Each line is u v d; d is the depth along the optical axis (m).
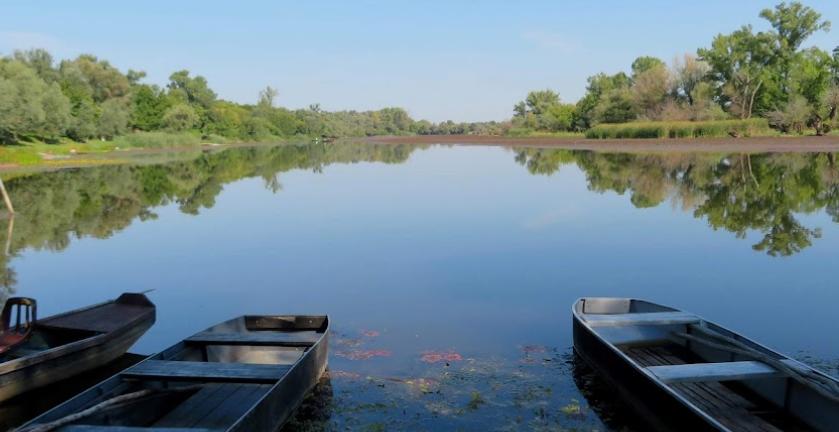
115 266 14.69
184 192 30.05
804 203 21.03
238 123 113.06
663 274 12.59
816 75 59.44
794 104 56.47
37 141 62.31
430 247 15.70
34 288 13.00
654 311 8.73
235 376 6.68
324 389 7.64
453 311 10.59
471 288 11.93
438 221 19.52
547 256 14.37
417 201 24.33
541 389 7.52
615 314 8.70
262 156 64.00
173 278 13.42
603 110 79.94
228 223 20.52
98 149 69.88
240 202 25.77
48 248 16.94
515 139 95.31
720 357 7.54
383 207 22.97
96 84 87.62
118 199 27.52
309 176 37.62
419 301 11.20
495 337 9.34
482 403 7.20
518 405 7.13
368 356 8.70
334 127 149.88
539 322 9.96
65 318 9.16
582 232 17.12
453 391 7.53
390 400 7.32
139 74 99.88
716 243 15.28
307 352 7.32
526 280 12.39
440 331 9.64
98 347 8.27
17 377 7.21
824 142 48.97
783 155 40.91
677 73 72.19
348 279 12.85
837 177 28.11
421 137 137.50
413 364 8.39
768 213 19.34
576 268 13.22
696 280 12.09
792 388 6.38
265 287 12.48
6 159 46.97
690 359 8.01
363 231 18.22
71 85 78.06
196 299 11.81
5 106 50.53
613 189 26.34
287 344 7.88
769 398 6.65
